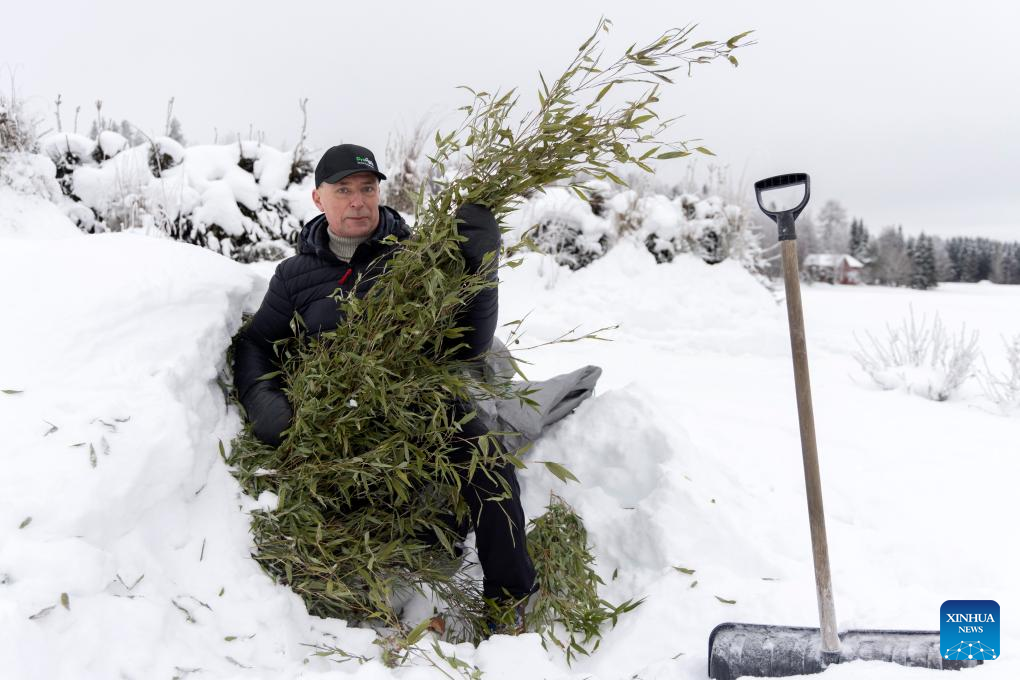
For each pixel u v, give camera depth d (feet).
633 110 6.91
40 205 20.88
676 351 23.95
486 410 9.50
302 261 9.03
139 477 6.48
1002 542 9.67
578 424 10.68
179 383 7.53
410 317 7.55
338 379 7.77
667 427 10.30
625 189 30.27
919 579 8.75
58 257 8.34
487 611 7.97
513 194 7.55
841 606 7.78
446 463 7.68
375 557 7.27
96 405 6.75
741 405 16.78
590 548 9.22
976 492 11.35
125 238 9.00
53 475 6.10
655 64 6.73
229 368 8.83
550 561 8.46
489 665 6.75
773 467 12.09
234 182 25.05
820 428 14.88
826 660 6.37
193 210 24.16
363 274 8.79
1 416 6.44
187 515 6.91
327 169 8.72
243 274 9.71
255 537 7.23
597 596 8.52
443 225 7.48
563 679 6.63
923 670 5.71
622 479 9.94
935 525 10.23
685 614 7.79
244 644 6.32
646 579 8.64
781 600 7.85
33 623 5.26
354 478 7.56
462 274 7.64
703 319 26.40
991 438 14.64
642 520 9.15
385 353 7.63
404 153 27.84
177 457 6.80
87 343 7.37
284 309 8.93
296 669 6.28
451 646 6.97
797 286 6.54
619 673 7.18
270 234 25.03
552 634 7.59
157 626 5.89
